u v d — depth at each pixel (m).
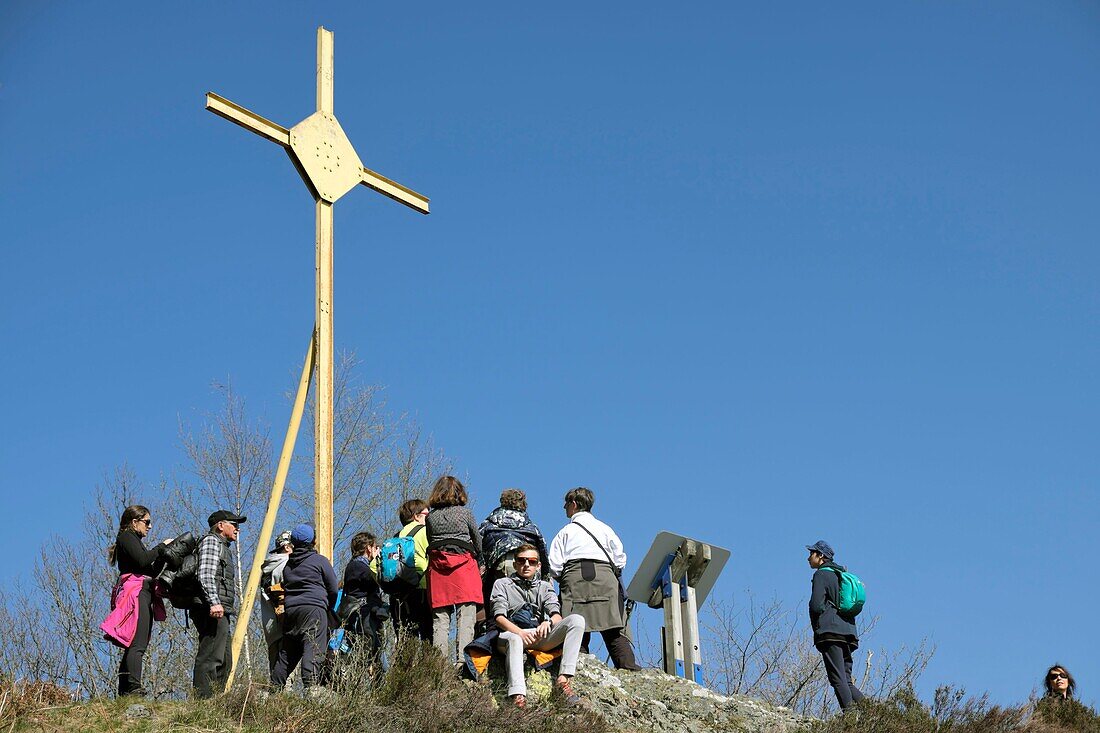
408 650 10.10
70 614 18.77
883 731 11.26
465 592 10.43
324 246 12.63
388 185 13.49
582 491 12.12
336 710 9.34
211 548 10.30
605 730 10.01
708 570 12.85
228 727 9.40
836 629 11.64
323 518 11.84
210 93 11.92
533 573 10.58
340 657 10.37
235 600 10.55
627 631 12.06
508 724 9.47
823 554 12.05
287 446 11.94
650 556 12.66
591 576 11.61
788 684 16.19
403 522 11.34
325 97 13.09
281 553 11.29
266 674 11.67
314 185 12.68
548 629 10.45
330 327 12.46
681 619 12.54
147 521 10.55
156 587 10.46
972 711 12.03
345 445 21.91
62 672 18.02
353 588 10.93
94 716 9.45
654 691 11.33
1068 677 12.85
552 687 10.35
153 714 9.55
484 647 10.30
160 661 17.78
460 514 10.66
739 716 11.28
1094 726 12.20
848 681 11.60
